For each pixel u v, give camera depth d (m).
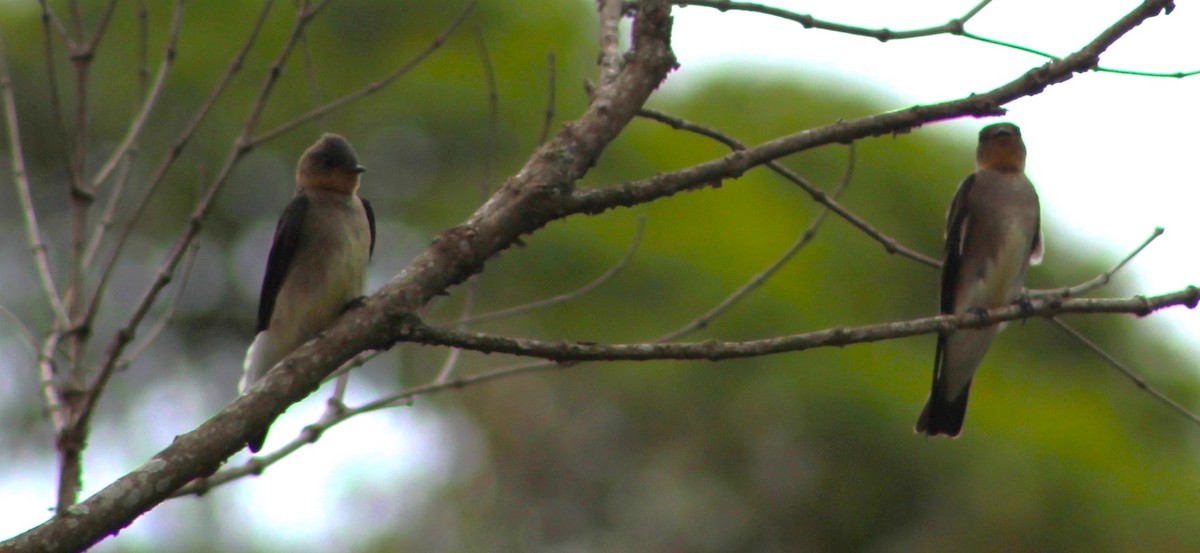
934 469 16.84
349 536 17.67
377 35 20.58
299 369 5.14
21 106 19.97
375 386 19.16
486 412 18.30
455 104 19.86
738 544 17.14
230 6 20.12
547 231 18.30
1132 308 6.17
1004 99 5.66
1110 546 16.50
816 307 18.25
